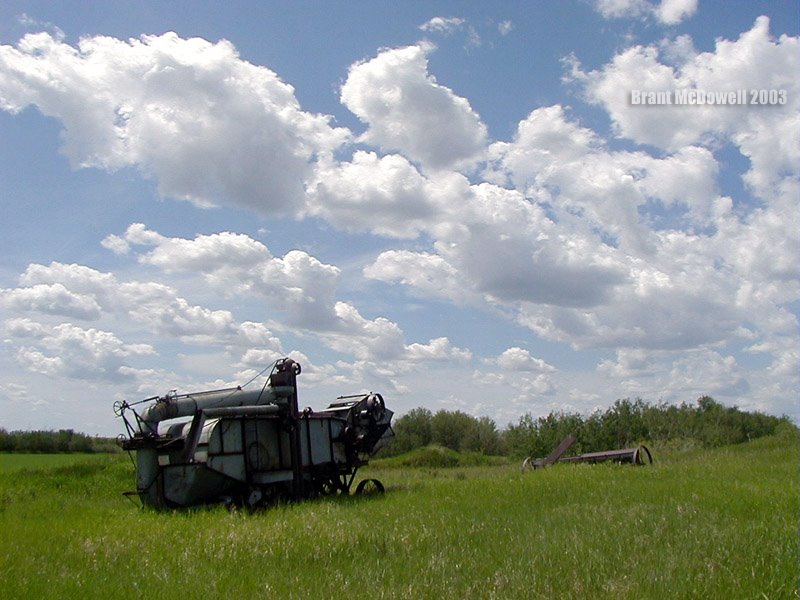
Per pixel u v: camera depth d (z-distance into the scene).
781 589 8.50
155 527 16.08
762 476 20.84
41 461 49.44
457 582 9.74
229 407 21.98
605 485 20.33
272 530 13.88
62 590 9.87
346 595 9.34
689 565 9.68
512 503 17.77
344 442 26.08
